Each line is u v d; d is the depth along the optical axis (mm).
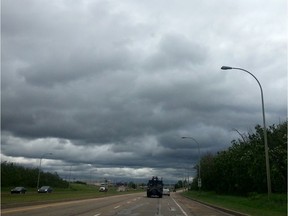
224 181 78812
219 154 85625
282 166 54594
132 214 29547
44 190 94500
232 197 61594
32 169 147875
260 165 55281
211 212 33156
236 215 29484
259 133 60312
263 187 59000
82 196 66188
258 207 35000
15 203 34844
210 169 92812
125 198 66875
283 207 31797
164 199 64500
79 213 29312
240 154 66375
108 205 42250
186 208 38875
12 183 134750
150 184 75438
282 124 59062
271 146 57750
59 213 28438
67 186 156625
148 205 43656
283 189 55469
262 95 36969
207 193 86500
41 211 30062
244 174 64750
